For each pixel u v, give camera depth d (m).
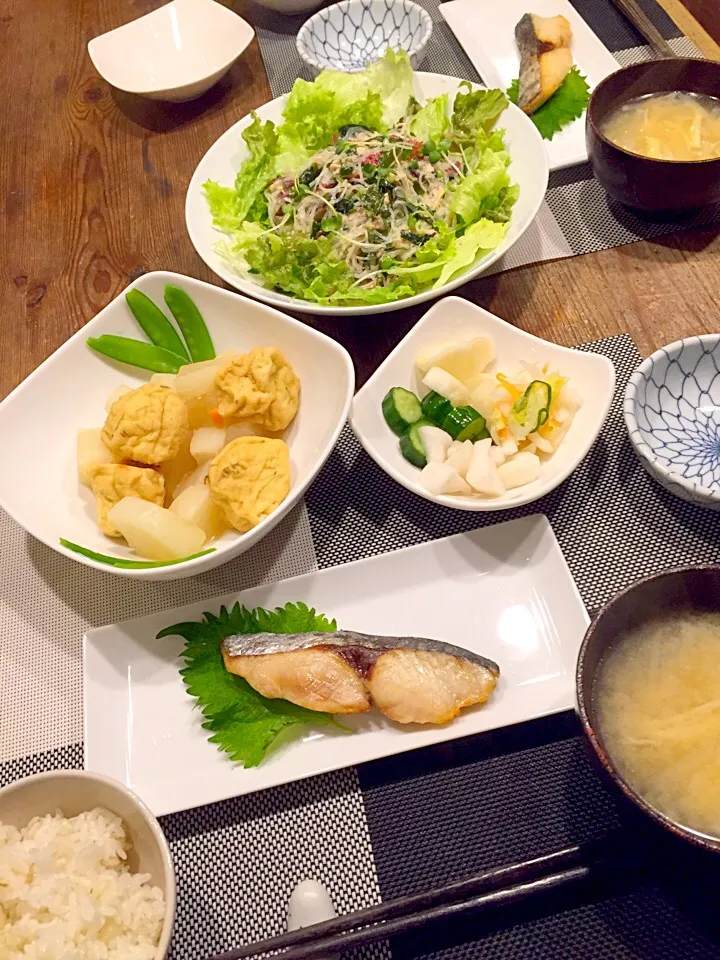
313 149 0.63
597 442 0.48
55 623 0.46
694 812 0.33
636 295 0.54
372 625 0.43
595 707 0.36
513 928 0.35
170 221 0.66
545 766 0.39
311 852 0.38
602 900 0.35
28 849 0.34
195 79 0.72
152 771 0.39
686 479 0.42
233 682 0.41
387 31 0.75
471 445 0.45
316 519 0.48
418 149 0.60
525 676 0.40
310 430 0.48
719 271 0.54
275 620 0.43
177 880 0.38
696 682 0.36
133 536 0.42
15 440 0.47
